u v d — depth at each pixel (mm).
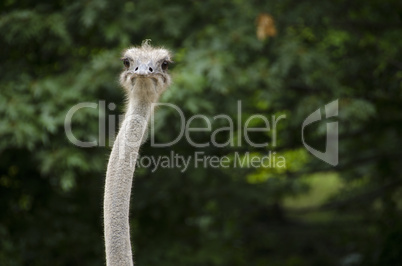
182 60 17672
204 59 17250
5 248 19203
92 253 20438
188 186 20922
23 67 18953
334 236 24906
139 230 21453
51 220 19969
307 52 18391
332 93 19172
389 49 20781
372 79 20906
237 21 18672
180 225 22031
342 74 20781
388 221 22625
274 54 19031
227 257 22875
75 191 20188
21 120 16719
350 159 22625
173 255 21062
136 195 20641
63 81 17859
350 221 24984
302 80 19484
